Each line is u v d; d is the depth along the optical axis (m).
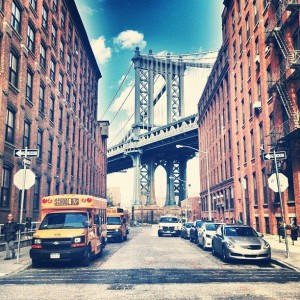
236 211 36.62
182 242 25.64
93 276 10.58
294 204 22.28
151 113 101.50
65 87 36.31
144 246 21.81
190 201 80.12
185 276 10.48
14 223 14.49
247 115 33.12
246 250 13.16
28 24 25.78
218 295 7.95
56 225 13.41
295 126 20.23
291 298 7.64
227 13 42.12
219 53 46.97
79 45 44.16
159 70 105.25
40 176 27.59
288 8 21.09
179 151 99.88
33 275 10.91
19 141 22.70
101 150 63.12
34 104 26.27
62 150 34.50
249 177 32.31
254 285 9.12
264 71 28.11
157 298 7.68
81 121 44.59
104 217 17.80
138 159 97.62
